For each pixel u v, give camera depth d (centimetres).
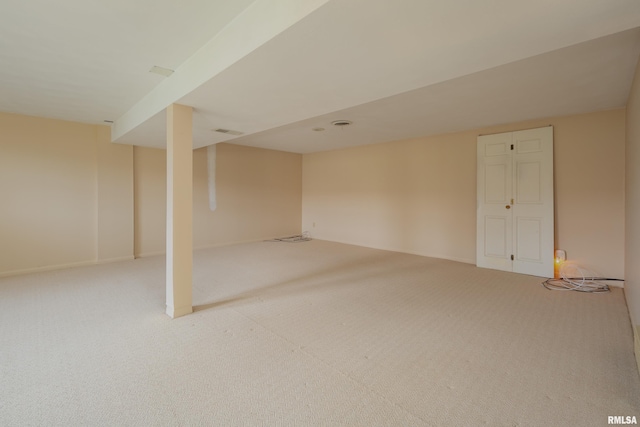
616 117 384
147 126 381
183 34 222
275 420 160
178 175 293
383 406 171
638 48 230
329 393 182
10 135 428
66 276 427
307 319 287
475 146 514
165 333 257
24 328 264
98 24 208
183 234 296
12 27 211
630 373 202
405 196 617
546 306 322
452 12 150
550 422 159
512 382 193
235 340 246
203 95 268
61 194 470
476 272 461
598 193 398
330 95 267
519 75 283
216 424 157
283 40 177
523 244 452
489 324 278
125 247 529
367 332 261
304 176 832
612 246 390
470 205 524
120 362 213
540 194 437
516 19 157
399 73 224
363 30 167
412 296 353
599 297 349
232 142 664
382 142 649
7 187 428
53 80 303
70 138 474
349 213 720
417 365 212
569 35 173
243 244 696
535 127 443
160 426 155
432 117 430
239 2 186
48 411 165
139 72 284
